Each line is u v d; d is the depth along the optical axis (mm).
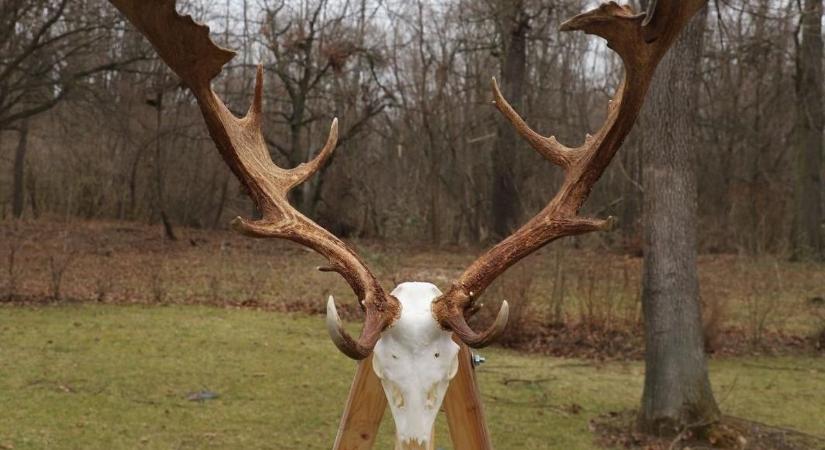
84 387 8336
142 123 26375
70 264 17984
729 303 12648
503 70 25938
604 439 7215
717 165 28172
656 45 2936
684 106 7137
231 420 7461
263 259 21062
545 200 23625
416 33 30297
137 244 23844
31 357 9492
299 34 27609
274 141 30828
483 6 25750
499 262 3080
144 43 21141
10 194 36469
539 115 26484
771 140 28219
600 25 2914
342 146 30094
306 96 29297
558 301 12047
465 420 3420
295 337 11414
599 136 3270
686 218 7180
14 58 18547
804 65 22172
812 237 21578
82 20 18266
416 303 2953
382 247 21297
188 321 12281
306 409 7898
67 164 32438
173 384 8609
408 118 30938
